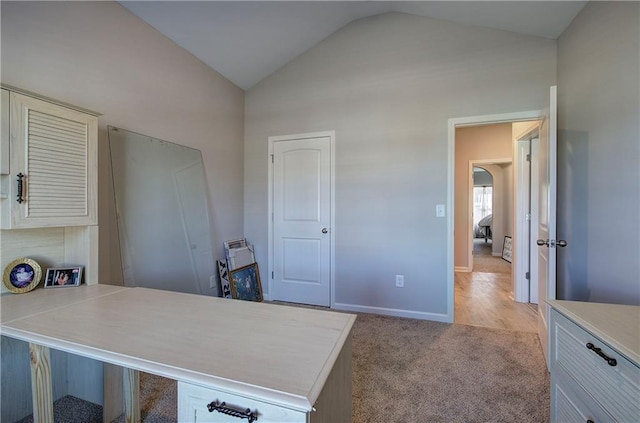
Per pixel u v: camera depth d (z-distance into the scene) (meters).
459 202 5.23
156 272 2.44
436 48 2.89
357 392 1.79
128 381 1.53
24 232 1.60
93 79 2.01
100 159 2.06
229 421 0.81
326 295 3.39
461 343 2.43
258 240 3.69
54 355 1.69
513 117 2.66
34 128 1.43
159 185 2.50
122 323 1.17
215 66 3.15
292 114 3.49
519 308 3.32
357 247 3.22
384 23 3.06
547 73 2.56
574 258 2.16
